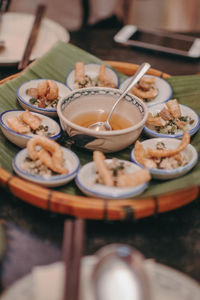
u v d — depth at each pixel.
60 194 0.36
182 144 0.43
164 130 0.49
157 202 0.36
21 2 1.01
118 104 0.49
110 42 0.72
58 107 0.45
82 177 0.39
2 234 0.32
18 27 0.73
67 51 0.60
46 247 0.34
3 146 0.45
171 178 0.41
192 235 0.36
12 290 0.27
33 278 0.28
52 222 0.37
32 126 0.45
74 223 0.30
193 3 1.06
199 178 0.37
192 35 0.75
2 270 0.31
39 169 0.40
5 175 0.38
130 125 0.48
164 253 0.34
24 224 0.36
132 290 0.27
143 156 0.43
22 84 0.53
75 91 0.48
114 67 0.61
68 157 0.42
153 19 1.00
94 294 0.27
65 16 0.97
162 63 0.67
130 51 0.70
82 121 0.49
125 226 0.37
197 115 0.50
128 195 0.37
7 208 0.38
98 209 0.35
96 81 0.56
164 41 0.72
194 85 0.55
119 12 1.00
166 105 0.51
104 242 0.35
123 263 0.28
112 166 0.40
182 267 0.33
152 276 0.28
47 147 0.41
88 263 0.29
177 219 0.38
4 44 0.67
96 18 0.90
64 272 0.27
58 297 0.27
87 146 0.44
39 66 0.58
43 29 0.71
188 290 0.28
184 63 0.67
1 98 0.52
